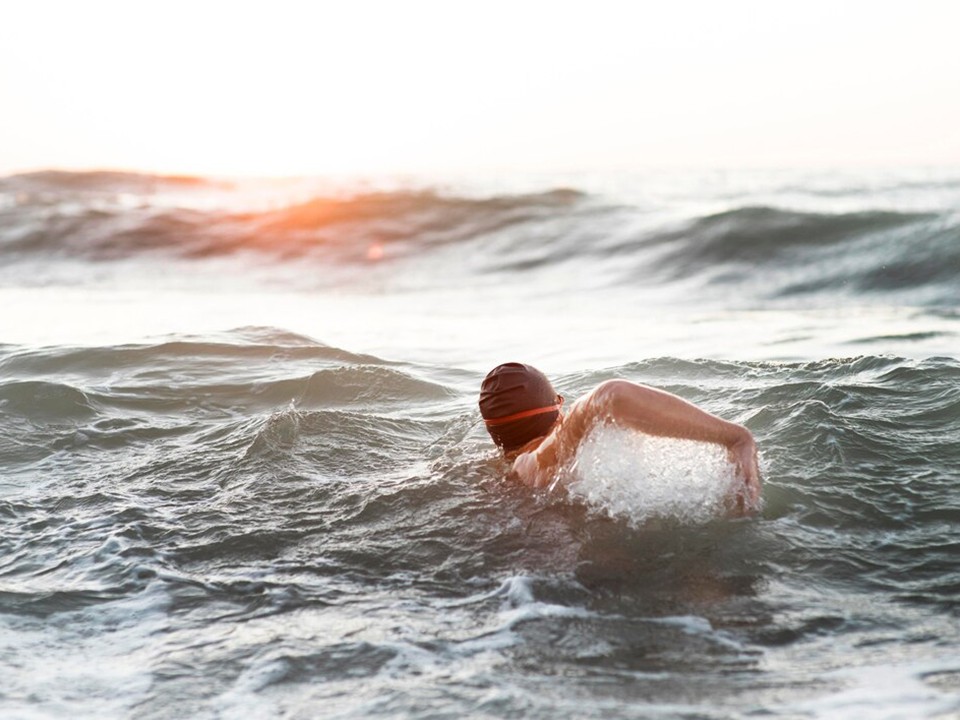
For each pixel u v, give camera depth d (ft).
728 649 8.62
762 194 97.60
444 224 65.87
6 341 26.89
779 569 10.28
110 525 12.35
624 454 11.53
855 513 11.61
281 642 9.09
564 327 30.83
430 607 9.78
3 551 11.73
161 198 166.50
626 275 49.06
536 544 11.04
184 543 11.73
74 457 15.40
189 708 7.97
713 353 23.30
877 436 13.91
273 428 15.56
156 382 19.54
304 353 21.89
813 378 17.07
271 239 66.03
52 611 10.05
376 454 14.82
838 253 46.50
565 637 8.96
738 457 11.27
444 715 7.57
